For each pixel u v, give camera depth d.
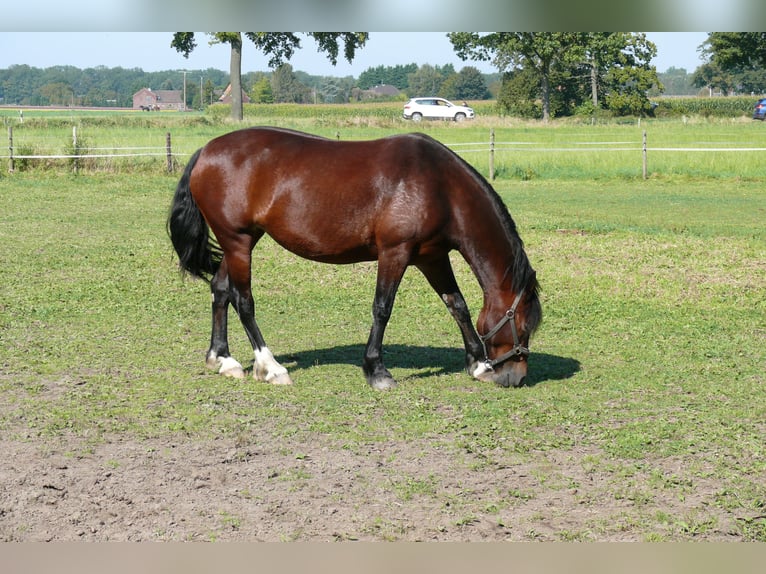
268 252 13.73
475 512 4.87
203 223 7.55
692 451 5.75
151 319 9.60
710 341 8.75
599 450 5.79
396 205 6.80
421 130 45.84
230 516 4.82
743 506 4.96
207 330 9.18
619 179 26.39
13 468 5.43
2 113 75.81
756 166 27.22
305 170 6.96
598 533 4.66
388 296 7.02
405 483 5.24
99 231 15.88
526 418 6.40
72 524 4.74
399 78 195.12
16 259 12.84
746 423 6.30
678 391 7.13
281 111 71.56
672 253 13.35
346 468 5.47
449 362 8.11
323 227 6.98
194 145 32.84
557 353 8.38
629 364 7.96
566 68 72.12
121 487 5.18
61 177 24.14
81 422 6.25
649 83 71.00
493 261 6.95
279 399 6.88
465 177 6.89
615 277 11.75
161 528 4.70
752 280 11.50
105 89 176.25
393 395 6.98
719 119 57.06
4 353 8.09
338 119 50.94
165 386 7.18
